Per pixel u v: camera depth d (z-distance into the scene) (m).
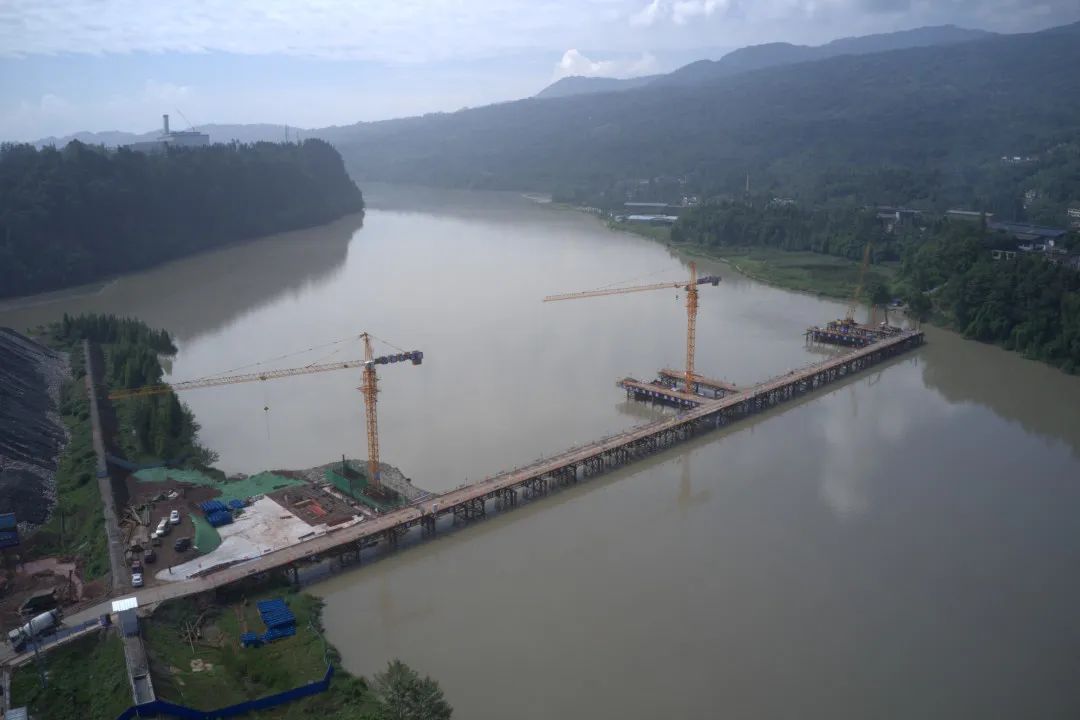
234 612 101.50
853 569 112.75
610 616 102.94
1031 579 110.25
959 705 87.19
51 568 108.62
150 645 90.06
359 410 173.50
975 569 112.69
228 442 156.75
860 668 92.94
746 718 85.06
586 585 110.06
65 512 123.19
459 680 91.19
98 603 98.06
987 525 124.81
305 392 184.75
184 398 181.00
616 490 140.00
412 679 82.31
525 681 90.88
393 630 100.69
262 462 147.50
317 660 91.81
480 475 141.38
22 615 96.44
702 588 108.81
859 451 154.50
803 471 145.75
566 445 154.75
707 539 121.88
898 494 135.62
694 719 84.75
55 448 145.12
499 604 106.12
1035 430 164.38
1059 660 94.31
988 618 102.06
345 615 103.94
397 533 121.69
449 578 112.56
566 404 177.25
